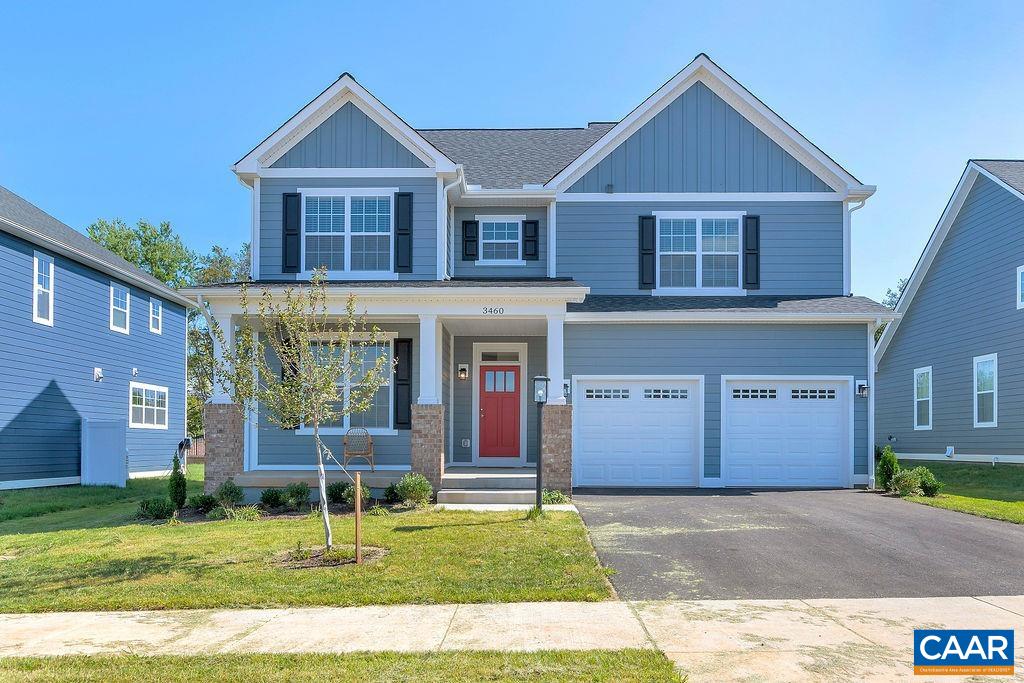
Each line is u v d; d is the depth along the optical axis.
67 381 21.47
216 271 45.31
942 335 23.56
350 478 14.36
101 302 23.50
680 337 17.23
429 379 14.89
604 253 18.41
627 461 17.25
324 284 11.77
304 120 16.41
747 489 16.61
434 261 16.39
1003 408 20.44
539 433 12.55
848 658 6.16
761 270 18.34
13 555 10.51
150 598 8.09
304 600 7.95
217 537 11.14
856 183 18.23
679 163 18.50
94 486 21.03
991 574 8.83
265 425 16.45
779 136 18.47
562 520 11.80
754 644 6.49
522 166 19.98
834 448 17.19
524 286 14.93
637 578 8.70
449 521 11.91
